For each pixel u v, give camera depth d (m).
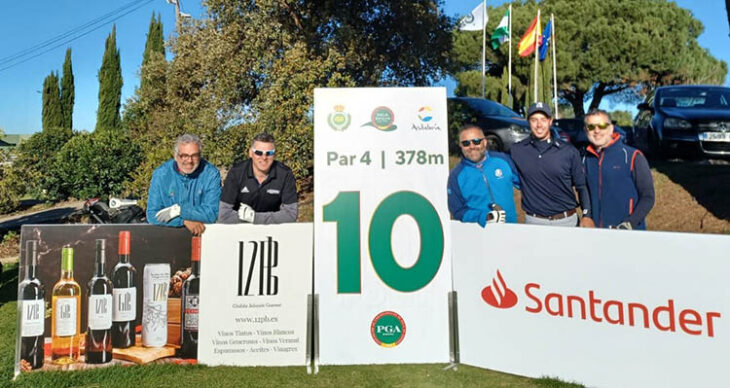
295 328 3.51
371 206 3.50
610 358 3.02
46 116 35.91
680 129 7.95
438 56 13.23
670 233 2.84
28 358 3.34
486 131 8.58
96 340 3.40
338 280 3.48
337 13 11.87
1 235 10.58
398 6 12.40
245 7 11.15
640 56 24.58
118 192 13.98
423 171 3.52
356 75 12.41
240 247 3.51
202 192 3.78
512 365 3.31
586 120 3.68
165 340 3.47
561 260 3.16
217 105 10.56
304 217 8.61
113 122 33.06
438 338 3.49
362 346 3.47
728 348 2.70
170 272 3.48
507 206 3.68
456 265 3.51
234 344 3.49
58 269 3.40
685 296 2.80
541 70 21.08
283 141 8.71
